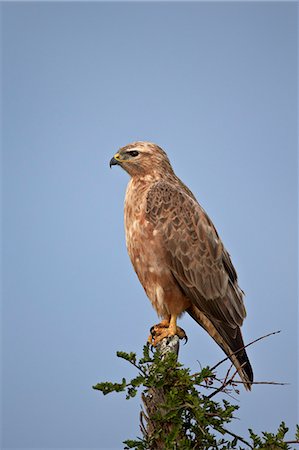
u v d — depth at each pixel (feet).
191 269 38.24
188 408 25.16
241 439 24.97
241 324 39.09
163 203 38.65
